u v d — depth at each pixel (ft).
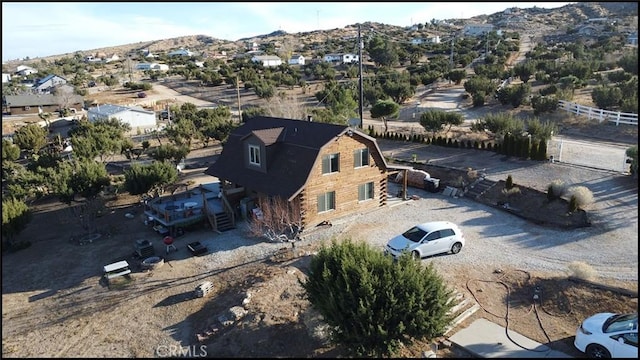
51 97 292.61
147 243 81.71
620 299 55.62
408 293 45.32
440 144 140.46
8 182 113.91
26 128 175.11
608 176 98.37
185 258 78.48
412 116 203.51
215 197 104.63
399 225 88.02
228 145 105.60
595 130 144.87
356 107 187.11
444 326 46.42
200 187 110.52
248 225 90.79
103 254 82.84
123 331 57.77
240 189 97.40
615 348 44.86
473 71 305.94
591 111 153.17
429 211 95.30
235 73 370.12
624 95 161.99
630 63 199.41
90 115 238.27
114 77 414.62
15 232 87.25
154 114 231.71
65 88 323.16
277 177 88.89
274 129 95.61
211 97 318.45
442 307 46.09
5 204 87.45
